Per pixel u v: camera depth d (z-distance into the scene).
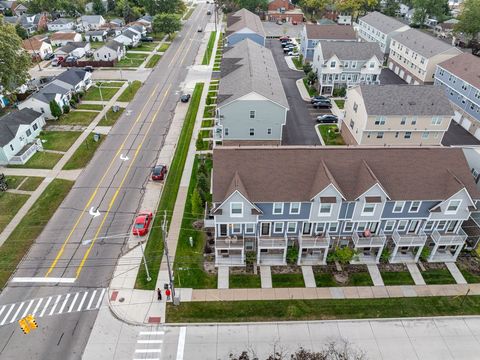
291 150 36.41
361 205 35.16
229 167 35.88
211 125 63.25
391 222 37.31
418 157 36.78
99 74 84.81
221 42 109.88
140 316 32.44
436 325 32.25
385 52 95.19
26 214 43.31
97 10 136.00
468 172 36.72
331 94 75.06
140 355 29.59
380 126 52.81
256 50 73.75
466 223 39.28
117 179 49.62
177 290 34.66
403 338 31.19
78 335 30.86
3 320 31.84
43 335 30.78
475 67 65.25
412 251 38.59
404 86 54.31
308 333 31.47
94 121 64.25
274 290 34.91
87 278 35.72
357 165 36.28
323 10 137.00
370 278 36.22
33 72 86.00
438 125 53.53
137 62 93.00
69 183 48.69
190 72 86.75
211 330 31.52
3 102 68.75
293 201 34.72
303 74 86.25
